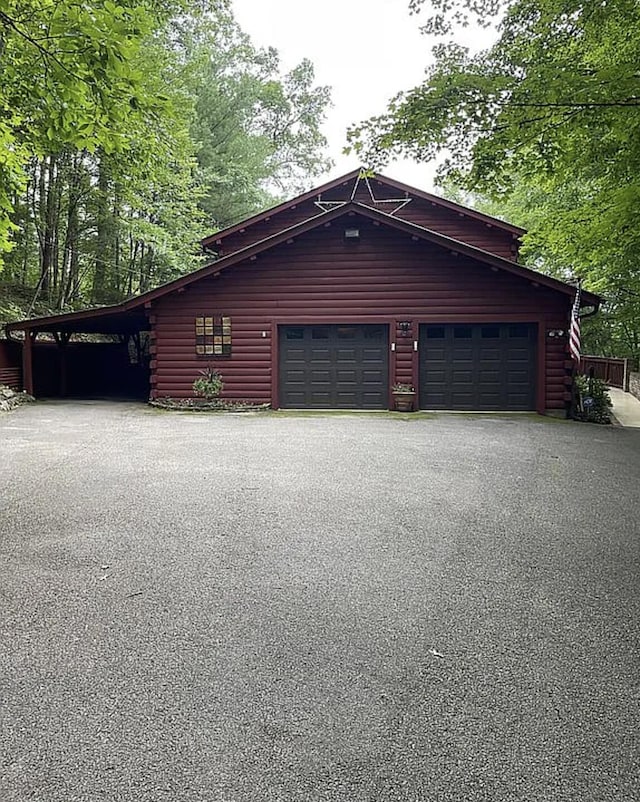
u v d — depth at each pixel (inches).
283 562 151.2
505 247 636.1
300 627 116.2
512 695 93.4
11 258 792.3
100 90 182.4
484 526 182.4
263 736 83.0
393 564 150.3
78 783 73.8
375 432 385.1
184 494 218.1
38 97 199.2
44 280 794.2
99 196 786.8
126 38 174.1
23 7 171.2
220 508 199.8
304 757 78.7
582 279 562.9
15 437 357.1
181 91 706.2
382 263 509.4
